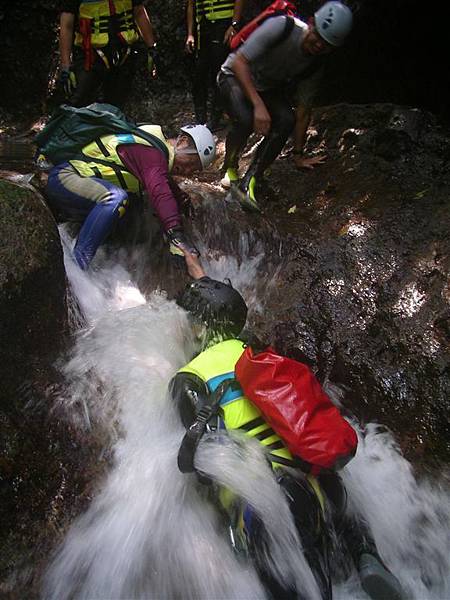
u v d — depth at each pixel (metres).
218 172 5.39
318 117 5.66
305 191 4.90
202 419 2.58
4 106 8.18
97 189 3.83
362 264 4.10
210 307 2.87
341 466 2.50
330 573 2.68
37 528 2.68
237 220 4.45
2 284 3.01
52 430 2.94
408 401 3.42
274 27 4.15
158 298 3.96
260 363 2.58
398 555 2.90
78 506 2.79
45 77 8.15
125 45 5.46
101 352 3.37
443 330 3.63
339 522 2.63
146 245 4.21
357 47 6.54
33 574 2.58
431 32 6.35
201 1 6.14
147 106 7.81
